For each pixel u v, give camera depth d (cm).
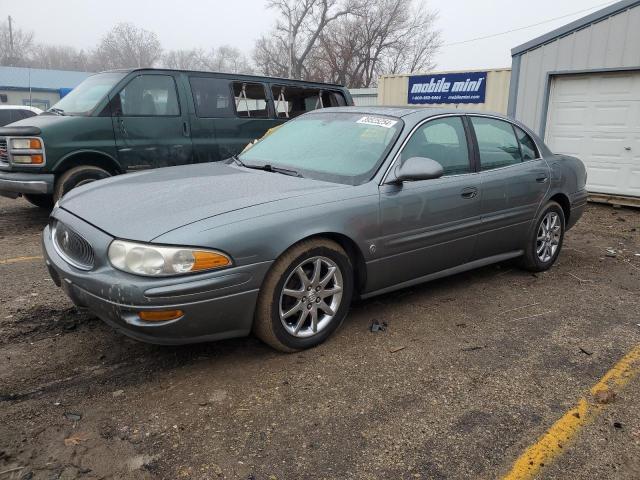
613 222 834
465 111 452
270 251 305
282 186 352
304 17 4228
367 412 281
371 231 358
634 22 927
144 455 243
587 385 314
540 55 1062
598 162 1025
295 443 254
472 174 434
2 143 657
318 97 905
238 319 306
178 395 292
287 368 323
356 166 381
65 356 331
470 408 288
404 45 4272
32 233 656
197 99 740
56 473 230
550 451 254
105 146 667
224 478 230
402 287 405
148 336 283
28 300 415
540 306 439
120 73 698
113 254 284
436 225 401
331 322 353
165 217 298
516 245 494
